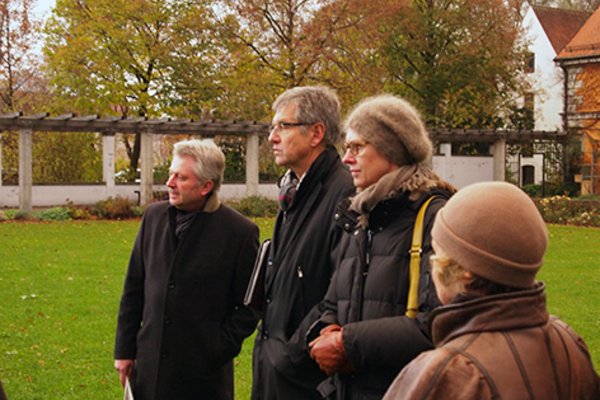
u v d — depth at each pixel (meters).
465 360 2.01
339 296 3.36
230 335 4.55
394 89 40.47
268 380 3.92
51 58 38.97
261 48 36.28
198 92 39.31
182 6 38.12
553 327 2.16
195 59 38.94
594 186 38.25
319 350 3.18
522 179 46.69
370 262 3.28
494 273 2.08
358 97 33.03
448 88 40.12
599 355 8.27
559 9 50.66
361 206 3.29
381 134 3.37
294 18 35.31
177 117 38.84
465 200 2.16
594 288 12.85
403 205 3.26
